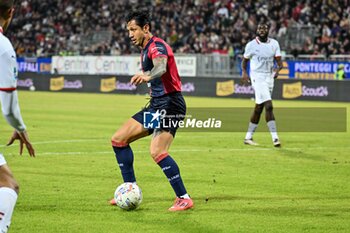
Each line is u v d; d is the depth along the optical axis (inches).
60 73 2249.0
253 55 815.1
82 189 514.6
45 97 1878.7
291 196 493.4
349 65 1809.8
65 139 863.7
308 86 1801.2
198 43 2281.0
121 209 440.5
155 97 446.3
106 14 2652.6
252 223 402.0
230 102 1696.6
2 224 293.0
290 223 402.3
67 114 1290.6
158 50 429.4
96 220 408.8
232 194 501.0
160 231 380.5
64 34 2684.5
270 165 655.8
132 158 455.2
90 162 662.5
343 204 463.5
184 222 403.9
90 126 1050.1
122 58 2143.2
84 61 2224.4
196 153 746.8
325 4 2215.8
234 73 1955.0
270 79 822.5
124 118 1210.6
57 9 2792.8
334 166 652.1
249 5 2362.2
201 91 1978.3
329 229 386.9
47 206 448.8
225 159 698.8
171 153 745.0
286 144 845.2
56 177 570.9
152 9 2571.4
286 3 2297.0
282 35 2198.6
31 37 2696.9
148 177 576.1
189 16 2468.0
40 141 837.8
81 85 2199.8
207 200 474.3
